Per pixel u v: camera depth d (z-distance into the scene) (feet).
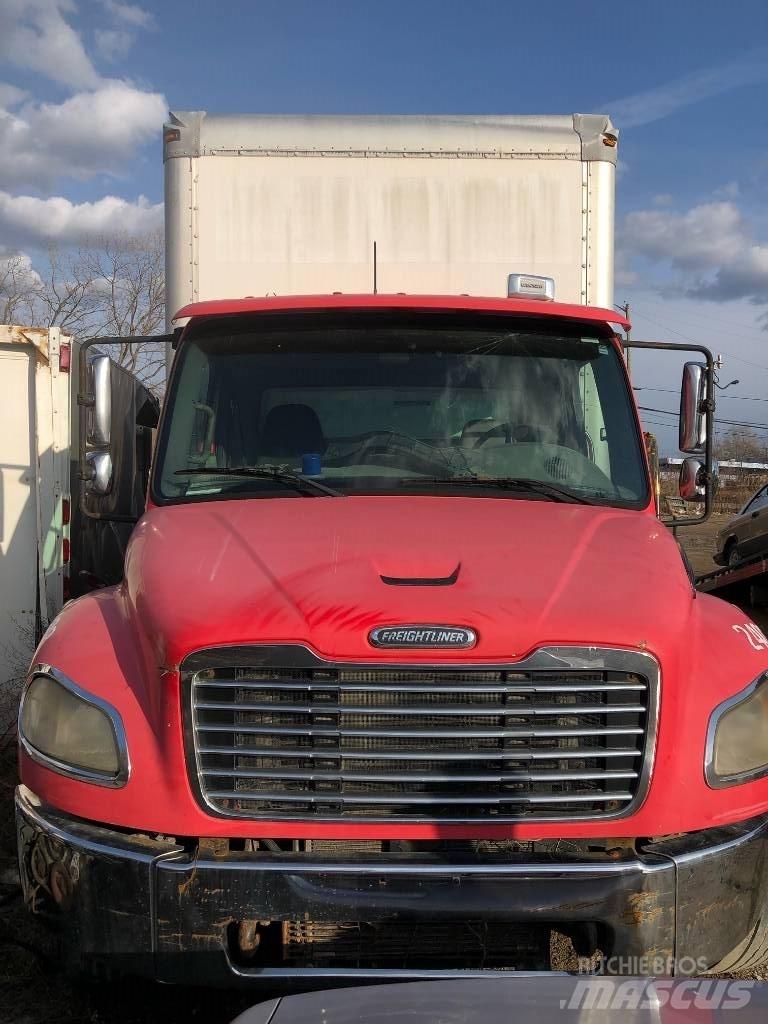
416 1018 5.98
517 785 8.84
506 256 18.30
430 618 8.82
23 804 9.50
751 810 9.31
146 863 8.59
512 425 13.39
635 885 8.52
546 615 8.95
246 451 13.23
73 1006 10.57
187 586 9.52
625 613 9.11
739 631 10.33
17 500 20.53
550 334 13.88
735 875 9.02
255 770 8.77
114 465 15.64
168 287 18.39
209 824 8.73
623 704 8.93
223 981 8.52
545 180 18.31
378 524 10.87
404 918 8.33
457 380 13.57
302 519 11.12
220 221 18.15
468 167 18.28
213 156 18.15
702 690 9.37
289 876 8.44
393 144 18.24
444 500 12.13
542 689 8.81
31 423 20.52
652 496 12.91
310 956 8.64
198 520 11.35
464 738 8.82
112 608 10.57
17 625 20.49
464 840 8.82
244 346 13.66
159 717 8.95
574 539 10.68
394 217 18.24
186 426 13.20
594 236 18.33
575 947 8.77
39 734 9.53
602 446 13.37
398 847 8.83
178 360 13.57
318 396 13.46
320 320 13.75
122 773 8.92
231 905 8.46
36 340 20.16
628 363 14.58
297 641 8.79
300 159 18.16
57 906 8.97
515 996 6.29
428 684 8.77
